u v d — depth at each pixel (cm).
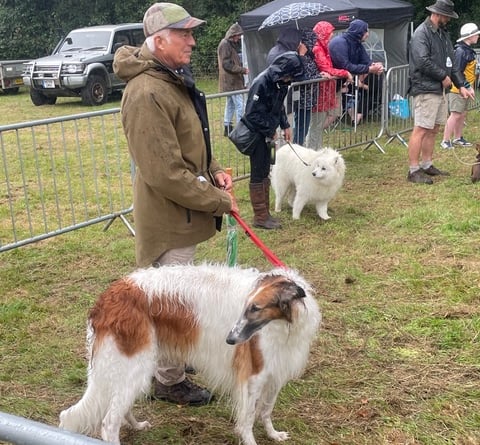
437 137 1153
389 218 700
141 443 332
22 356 429
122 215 700
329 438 332
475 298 486
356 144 1034
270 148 667
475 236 623
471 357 405
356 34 961
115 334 289
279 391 348
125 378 291
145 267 349
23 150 1162
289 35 880
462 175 868
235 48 1220
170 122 316
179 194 321
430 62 788
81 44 1905
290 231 674
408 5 1513
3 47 2739
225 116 1038
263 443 327
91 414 295
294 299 284
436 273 538
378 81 1070
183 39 316
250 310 279
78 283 559
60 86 1777
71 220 743
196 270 312
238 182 885
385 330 445
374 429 339
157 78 314
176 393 364
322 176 668
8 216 762
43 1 2762
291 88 848
